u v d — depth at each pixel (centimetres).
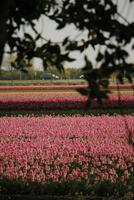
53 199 2108
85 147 3447
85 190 2219
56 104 7275
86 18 1093
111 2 1056
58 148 3484
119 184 2359
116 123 4878
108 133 4234
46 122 5181
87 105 1010
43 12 1239
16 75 19038
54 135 4275
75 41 1129
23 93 11031
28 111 6919
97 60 1031
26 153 3278
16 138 4147
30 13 1215
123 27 1019
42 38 1214
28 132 4444
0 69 1264
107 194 2192
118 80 1030
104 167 2784
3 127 4816
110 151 3284
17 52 1242
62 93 10712
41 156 3133
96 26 1077
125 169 2809
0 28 955
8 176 2534
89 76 1006
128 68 1014
